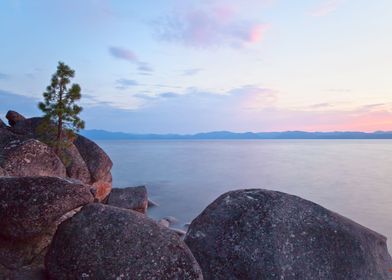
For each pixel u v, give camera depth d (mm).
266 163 109188
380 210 40844
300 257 9719
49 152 20000
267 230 10148
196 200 46656
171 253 9016
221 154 165250
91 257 8703
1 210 9445
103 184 29578
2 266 9383
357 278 9750
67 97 26000
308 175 75125
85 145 29375
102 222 9344
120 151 195375
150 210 39844
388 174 76250
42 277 9305
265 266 9555
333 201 46500
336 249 10023
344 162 112562
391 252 25938
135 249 8875
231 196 11547
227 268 9906
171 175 74688
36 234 9633
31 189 9555
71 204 9820
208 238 10578
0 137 19859
